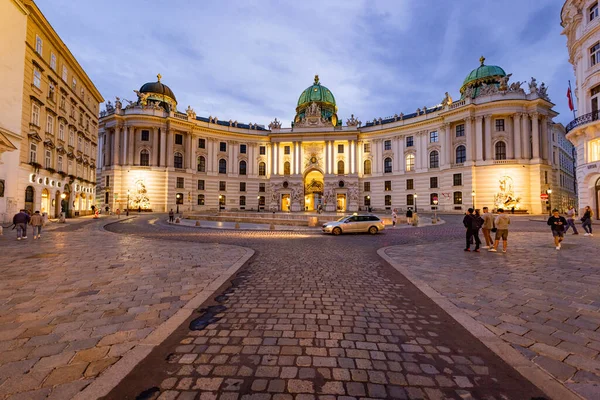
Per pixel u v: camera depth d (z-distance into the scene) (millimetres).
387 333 4574
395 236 19406
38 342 4160
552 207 45188
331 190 62812
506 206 45438
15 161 24000
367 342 4273
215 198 62688
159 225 28875
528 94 46969
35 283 7121
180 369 3539
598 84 23672
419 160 56156
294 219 30094
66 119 32375
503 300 5977
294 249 13477
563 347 4059
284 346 4133
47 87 28469
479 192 47688
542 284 7059
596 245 13141
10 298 6016
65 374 3406
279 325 4859
